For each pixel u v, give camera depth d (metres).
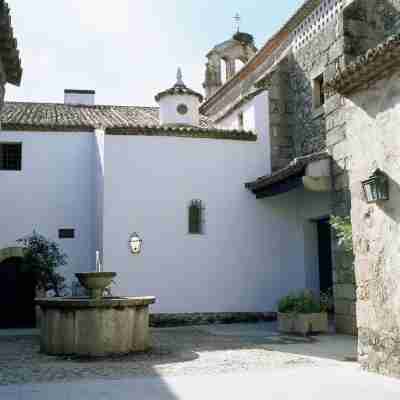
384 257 6.12
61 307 8.18
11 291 13.95
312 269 13.70
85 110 17.62
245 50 21.73
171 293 12.95
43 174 14.49
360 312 6.57
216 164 13.63
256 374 6.43
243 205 13.66
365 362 6.45
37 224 14.26
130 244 12.79
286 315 11.01
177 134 13.42
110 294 12.13
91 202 14.55
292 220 13.88
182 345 9.24
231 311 13.23
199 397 5.23
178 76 15.99
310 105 13.09
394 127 6.04
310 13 12.81
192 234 13.26
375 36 10.57
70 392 5.51
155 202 13.14
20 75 9.64
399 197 5.91
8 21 7.66
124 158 13.11
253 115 14.13
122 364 7.31
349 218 9.60
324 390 5.44
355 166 6.75
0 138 14.41
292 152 14.02
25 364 7.36
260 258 13.56
